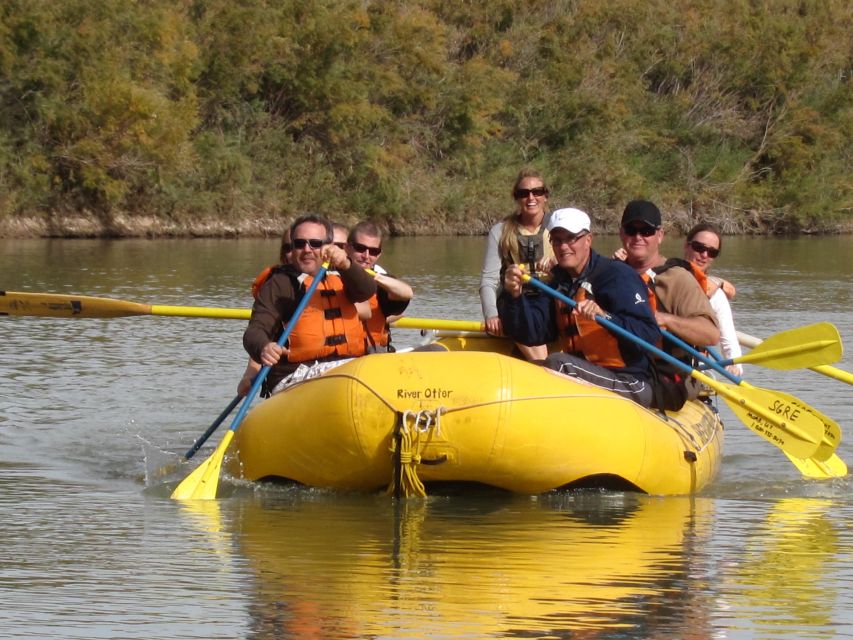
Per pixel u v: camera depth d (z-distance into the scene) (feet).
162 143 347.15
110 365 111.04
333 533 55.26
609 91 473.26
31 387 98.58
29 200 336.49
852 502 64.08
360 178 408.26
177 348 123.03
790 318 150.30
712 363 70.95
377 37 420.77
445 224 418.72
